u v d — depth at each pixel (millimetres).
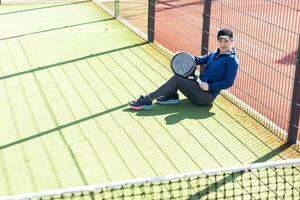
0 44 9391
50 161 5434
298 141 5879
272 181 5035
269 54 8547
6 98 7016
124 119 6410
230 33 6438
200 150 5691
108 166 5340
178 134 6039
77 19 11195
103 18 11312
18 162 5410
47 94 7164
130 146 5754
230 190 4875
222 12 9758
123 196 4633
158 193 4777
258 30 9578
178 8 12875
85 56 8773
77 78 7762
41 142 5832
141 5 13211
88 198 4699
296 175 5129
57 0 12805
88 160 5457
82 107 6762
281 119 6457
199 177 5023
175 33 10453
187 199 4699
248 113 6590
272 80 7586
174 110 6676
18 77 7785
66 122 6332
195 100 6695
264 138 5973
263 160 5500
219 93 6941
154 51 9062
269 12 11172
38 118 6434
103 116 6500
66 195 4734
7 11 11781
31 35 9977
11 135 5996
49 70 8094
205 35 7395
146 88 7426
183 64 6609
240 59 8180
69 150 5660
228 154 5617
